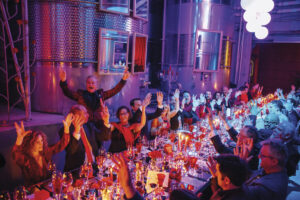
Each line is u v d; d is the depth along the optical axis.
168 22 10.66
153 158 2.98
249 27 6.04
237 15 12.71
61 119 4.98
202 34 9.80
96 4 5.48
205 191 2.87
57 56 5.37
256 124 5.29
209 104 6.27
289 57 16.55
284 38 12.54
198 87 10.17
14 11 5.59
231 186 1.75
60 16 5.25
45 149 2.83
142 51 6.73
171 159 3.17
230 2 10.36
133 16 6.12
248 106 6.94
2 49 6.09
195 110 5.84
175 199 1.44
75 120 2.87
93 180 2.61
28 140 2.75
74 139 2.89
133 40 6.14
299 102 8.30
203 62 10.03
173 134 3.89
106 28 5.66
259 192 2.07
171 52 10.62
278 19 12.41
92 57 5.62
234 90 11.73
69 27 5.32
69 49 5.39
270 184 2.16
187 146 3.75
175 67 10.47
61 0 5.19
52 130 4.61
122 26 6.01
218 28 10.05
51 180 2.57
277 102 5.81
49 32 5.30
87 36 5.49
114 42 5.82
